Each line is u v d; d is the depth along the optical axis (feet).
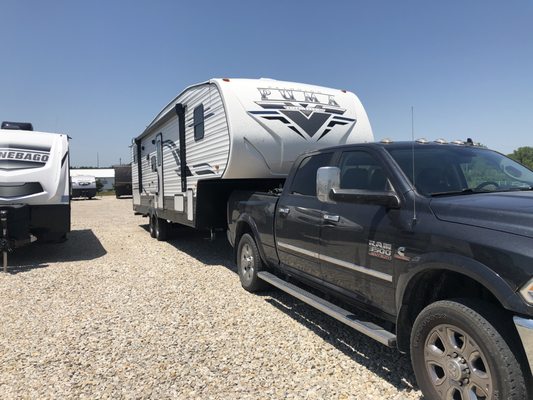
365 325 11.84
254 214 19.13
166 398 10.93
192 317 16.72
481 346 8.43
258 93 23.39
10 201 26.35
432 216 10.08
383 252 11.14
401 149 12.76
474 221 9.15
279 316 16.69
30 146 28.58
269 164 23.20
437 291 10.30
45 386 11.63
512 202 9.41
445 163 12.37
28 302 18.94
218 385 11.51
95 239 38.14
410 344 10.16
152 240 37.24
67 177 28.94
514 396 8.00
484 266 8.50
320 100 25.13
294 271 16.15
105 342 14.46
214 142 24.07
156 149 36.45
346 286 12.94
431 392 9.61
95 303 18.71
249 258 20.06
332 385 11.37
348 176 13.53
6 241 24.70
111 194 155.12
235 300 18.81
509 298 7.98
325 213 13.66
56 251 31.96
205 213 26.09
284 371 12.21
